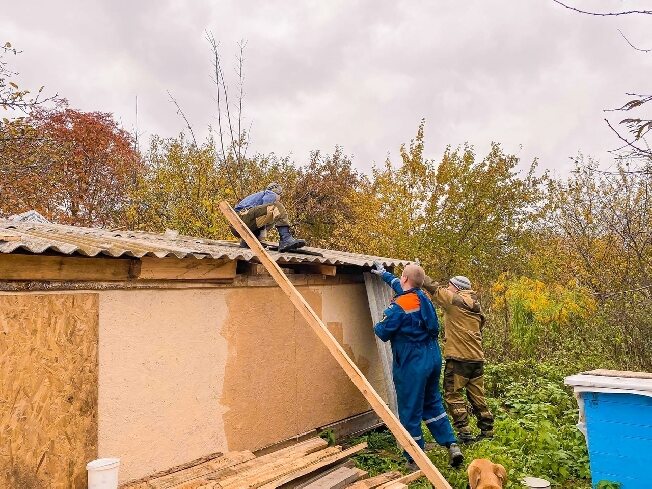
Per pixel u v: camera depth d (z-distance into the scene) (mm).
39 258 3396
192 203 13977
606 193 9117
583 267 9602
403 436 3576
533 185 14227
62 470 3457
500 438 5531
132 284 3992
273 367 5180
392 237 13805
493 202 14102
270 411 5102
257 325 5051
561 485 4543
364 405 6324
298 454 4504
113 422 3807
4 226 5176
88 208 20938
